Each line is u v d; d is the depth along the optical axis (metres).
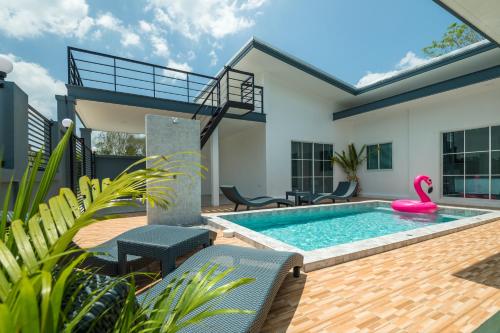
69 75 7.18
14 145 4.11
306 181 11.81
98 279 1.17
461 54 8.17
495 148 8.48
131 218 6.79
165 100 8.48
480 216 5.95
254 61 10.04
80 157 8.30
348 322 1.98
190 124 6.20
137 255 2.60
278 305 2.24
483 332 1.83
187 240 2.81
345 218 7.30
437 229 4.67
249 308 1.71
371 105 10.82
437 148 9.81
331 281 2.72
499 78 7.29
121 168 13.59
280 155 11.05
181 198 5.94
